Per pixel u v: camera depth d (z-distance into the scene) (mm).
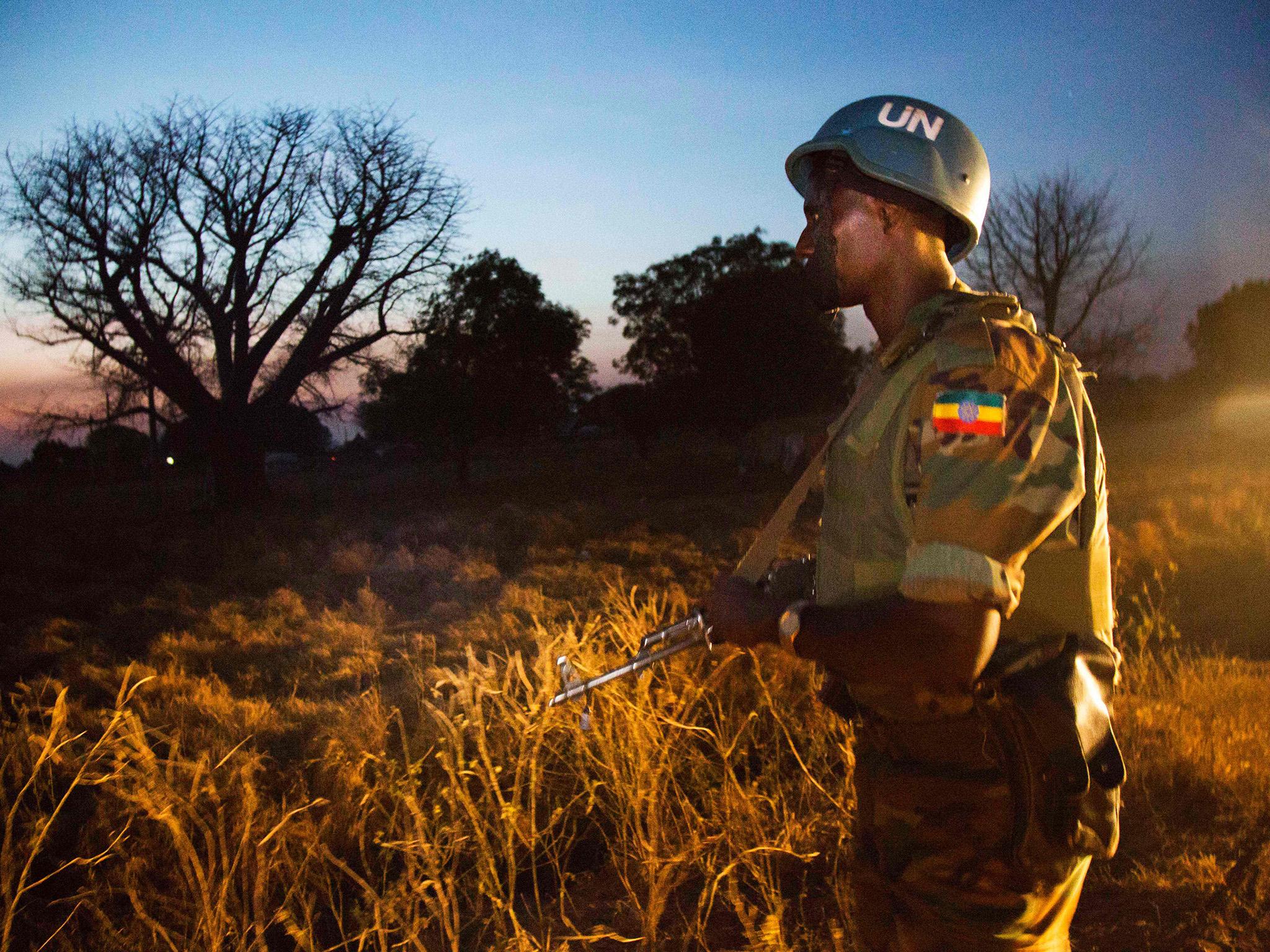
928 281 1399
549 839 3240
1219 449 21547
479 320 28844
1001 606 1115
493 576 10586
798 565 1654
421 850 2518
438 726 3947
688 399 34562
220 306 28594
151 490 34594
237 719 5066
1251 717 3912
